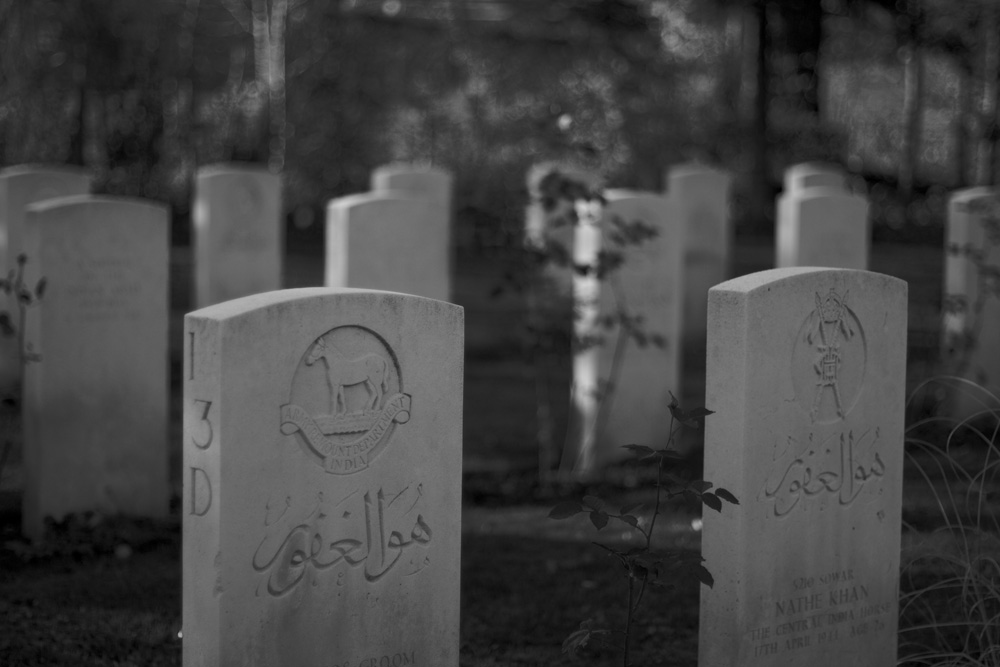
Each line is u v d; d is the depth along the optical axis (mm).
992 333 10930
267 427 4188
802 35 29594
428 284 9461
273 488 4223
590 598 6461
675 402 4562
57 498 7395
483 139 26000
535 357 10055
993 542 6301
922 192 31578
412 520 4637
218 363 4051
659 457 4512
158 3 23078
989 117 30000
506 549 7348
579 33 26203
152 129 24703
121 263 7512
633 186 25562
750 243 25688
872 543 5312
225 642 4145
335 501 4398
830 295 5031
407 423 4578
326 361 4332
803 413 4988
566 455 9531
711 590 4914
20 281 7188
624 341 9352
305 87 26234
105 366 7496
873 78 33875
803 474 5016
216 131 26375
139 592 6383
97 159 24938
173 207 25422
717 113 28875
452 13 26312
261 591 4227
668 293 9680
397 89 26609
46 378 7277
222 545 4102
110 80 22453
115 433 7578
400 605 4629
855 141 33750
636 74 26141
